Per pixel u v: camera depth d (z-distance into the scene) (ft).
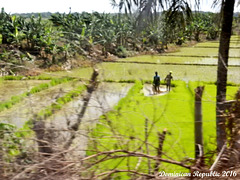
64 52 66.74
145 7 13.80
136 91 38.47
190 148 11.22
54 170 7.25
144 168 8.27
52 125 8.27
